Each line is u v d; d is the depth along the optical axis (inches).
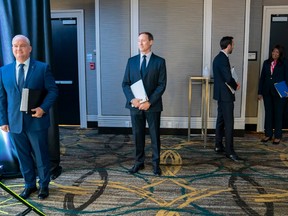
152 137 131.3
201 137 196.1
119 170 139.2
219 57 146.9
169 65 195.8
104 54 200.4
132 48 197.2
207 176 131.4
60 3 214.7
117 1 194.2
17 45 100.3
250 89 210.2
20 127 102.7
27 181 112.7
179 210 101.8
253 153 163.2
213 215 98.5
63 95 226.4
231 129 150.1
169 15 191.5
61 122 229.9
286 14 200.4
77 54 219.5
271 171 136.9
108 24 197.2
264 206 104.3
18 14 127.6
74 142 186.9
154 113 127.2
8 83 101.7
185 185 122.1
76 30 217.0
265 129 185.9
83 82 220.7
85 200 109.4
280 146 175.9
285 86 173.2
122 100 203.0
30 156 112.1
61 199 110.3
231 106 148.0
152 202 107.7
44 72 105.3
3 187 84.4
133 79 127.8
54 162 135.0
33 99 100.9
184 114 199.3
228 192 115.4
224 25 189.0
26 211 91.4
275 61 178.2
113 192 116.0
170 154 162.2
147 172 136.1
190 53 193.5
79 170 139.3
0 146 129.3
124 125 205.2
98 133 207.9
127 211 101.2
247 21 187.2
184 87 196.7
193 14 189.8
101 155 161.3
